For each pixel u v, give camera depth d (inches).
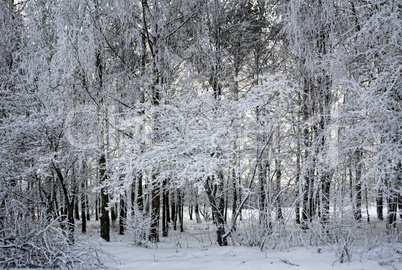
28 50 319.0
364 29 275.0
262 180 332.8
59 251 177.6
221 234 254.8
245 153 268.2
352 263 169.5
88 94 339.6
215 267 176.9
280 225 234.5
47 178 312.5
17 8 364.2
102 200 353.1
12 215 221.8
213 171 225.0
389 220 283.0
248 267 172.9
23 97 286.2
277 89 241.4
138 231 297.0
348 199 227.5
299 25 339.6
